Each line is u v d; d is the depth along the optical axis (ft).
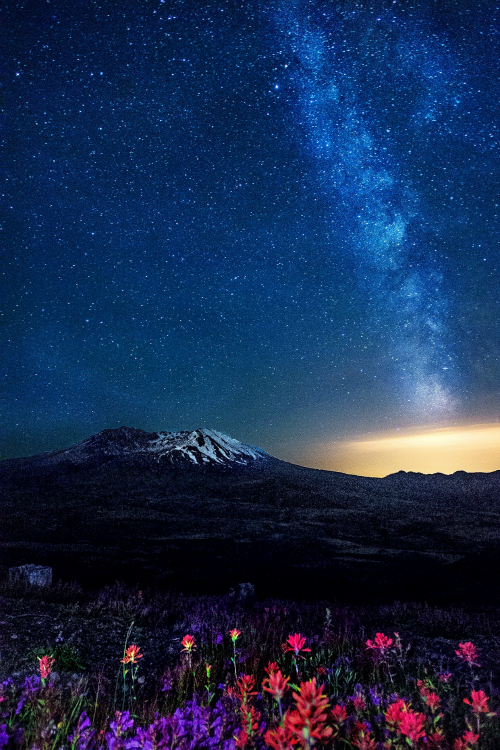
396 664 16.29
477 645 21.67
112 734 6.35
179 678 13.97
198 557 92.99
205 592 57.11
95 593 33.32
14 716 8.49
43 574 36.01
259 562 88.84
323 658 17.24
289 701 9.33
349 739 5.73
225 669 15.98
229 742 6.03
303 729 2.98
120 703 12.02
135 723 8.89
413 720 4.91
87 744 6.75
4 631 19.57
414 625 26.22
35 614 23.04
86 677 14.76
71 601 27.89
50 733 7.09
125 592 33.35
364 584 66.69
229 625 23.52
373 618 28.63
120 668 16.85
